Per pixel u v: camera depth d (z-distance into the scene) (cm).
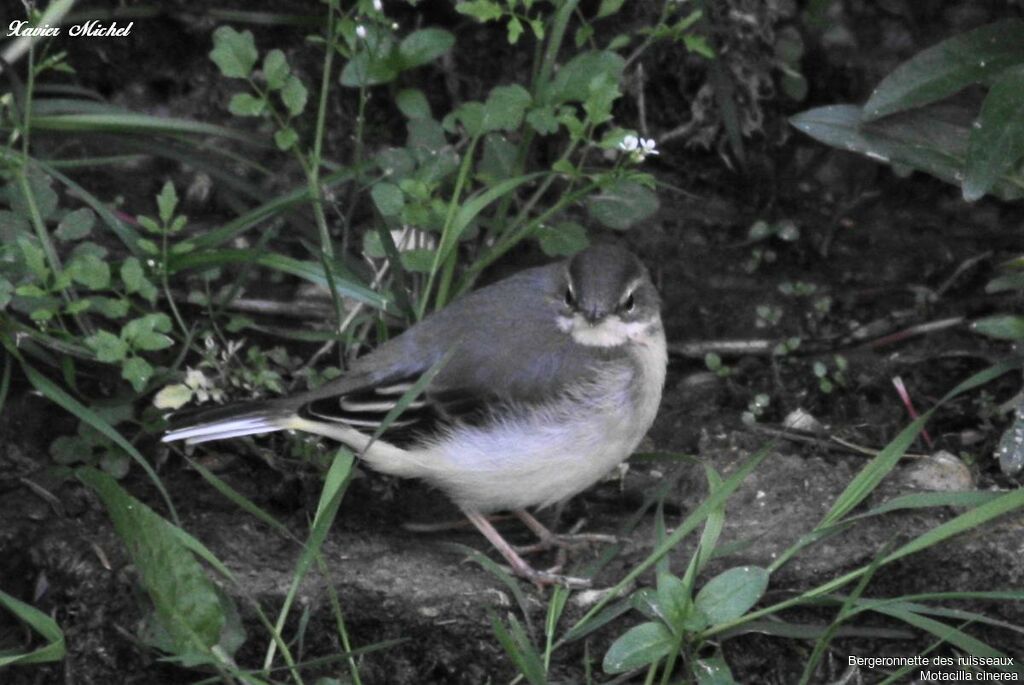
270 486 1104
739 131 1290
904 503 986
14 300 1102
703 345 1242
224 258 1142
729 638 973
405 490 1130
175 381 1122
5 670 980
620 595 988
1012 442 1074
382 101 1341
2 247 1099
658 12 1311
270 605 980
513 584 985
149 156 1301
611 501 1123
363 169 1222
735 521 1052
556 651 973
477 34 1333
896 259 1307
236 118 1338
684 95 1339
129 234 1165
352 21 1186
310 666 944
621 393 1010
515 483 1022
